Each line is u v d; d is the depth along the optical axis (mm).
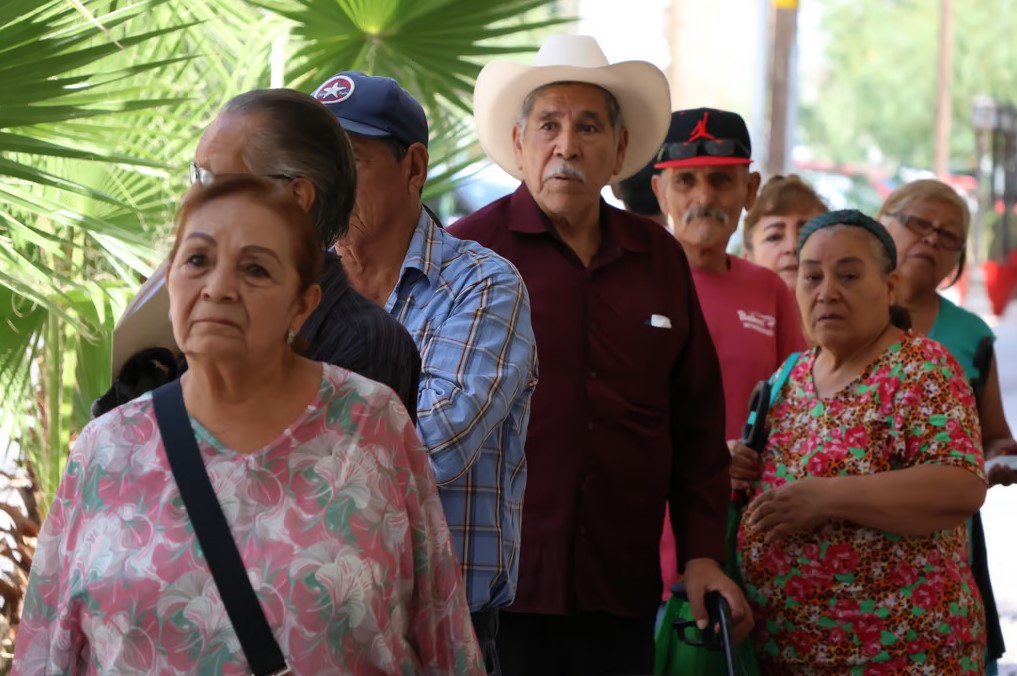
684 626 4332
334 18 5195
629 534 4277
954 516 4031
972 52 52719
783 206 6270
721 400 4516
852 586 4098
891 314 4410
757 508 4188
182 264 2338
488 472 3379
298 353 2561
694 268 5492
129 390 2676
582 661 4246
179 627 2295
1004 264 31281
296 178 2766
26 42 3805
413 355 2885
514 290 3395
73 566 2350
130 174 4562
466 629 2629
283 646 2309
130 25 4852
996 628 5035
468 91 5574
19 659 2422
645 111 4633
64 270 4461
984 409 5594
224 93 4887
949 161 50969
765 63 17188
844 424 4211
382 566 2414
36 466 4730
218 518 2318
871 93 53844
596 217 4398
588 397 4234
